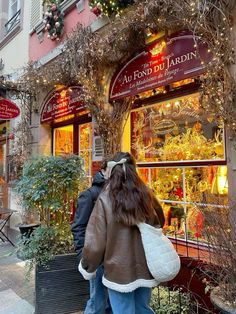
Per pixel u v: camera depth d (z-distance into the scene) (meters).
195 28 3.28
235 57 3.19
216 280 2.73
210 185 4.00
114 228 2.32
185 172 4.37
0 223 8.23
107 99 5.05
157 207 2.64
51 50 6.54
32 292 4.38
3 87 6.81
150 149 4.88
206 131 4.12
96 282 3.06
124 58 4.77
